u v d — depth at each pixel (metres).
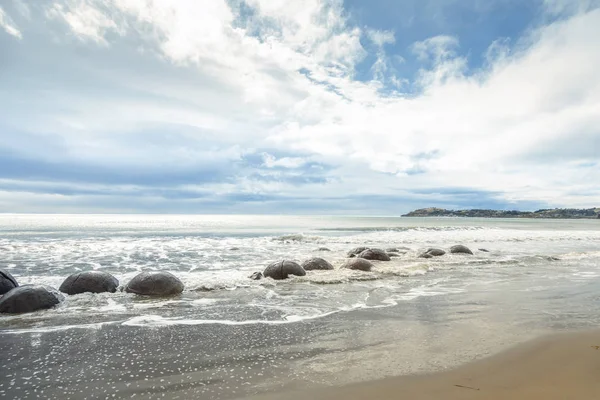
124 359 5.12
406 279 12.09
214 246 22.92
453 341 5.84
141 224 60.59
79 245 22.67
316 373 4.62
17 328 6.67
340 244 25.22
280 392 4.09
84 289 9.80
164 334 6.29
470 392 4.04
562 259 17.48
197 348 5.58
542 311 7.83
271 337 6.11
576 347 5.50
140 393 4.10
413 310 7.95
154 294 9.54
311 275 12.42
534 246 25.58
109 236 31.55
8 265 15.04
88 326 6.80
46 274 13.14
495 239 30.92
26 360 5.10
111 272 13.53
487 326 6.68
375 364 4.90
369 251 16.59
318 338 6.05
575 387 4.14
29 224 57.38
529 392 4.02
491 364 4.86
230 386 4.26
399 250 20.39
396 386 4.21
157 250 20.55
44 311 7.93
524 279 12.14
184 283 10.95
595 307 8.20
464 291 10.12
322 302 8.80
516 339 5.92
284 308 8.20
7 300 7.90
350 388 4.17
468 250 19.69
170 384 4.32
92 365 4.92
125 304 8.62
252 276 12.04
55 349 5.55
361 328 6.60
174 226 53.09
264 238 28.66
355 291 10.14
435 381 4.34
